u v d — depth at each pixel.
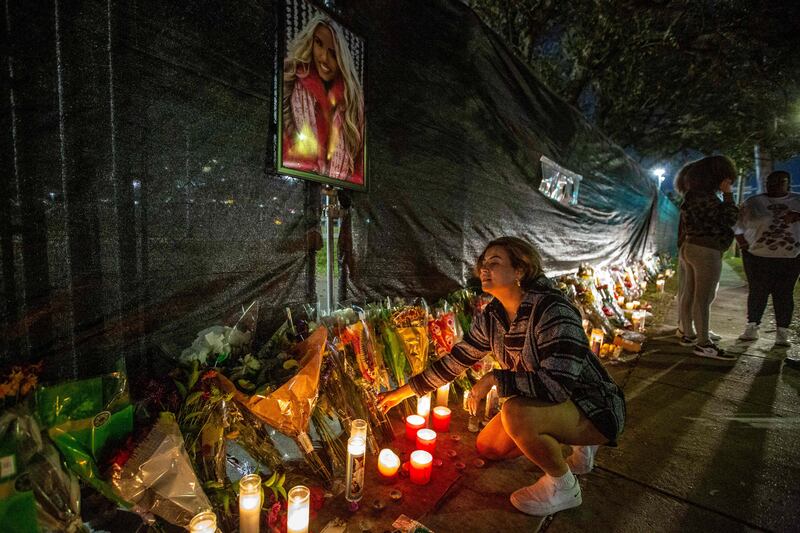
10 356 1.35
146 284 1.73
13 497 1.11
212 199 1.95
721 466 2.50
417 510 2.01
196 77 1.84
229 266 2.05
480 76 3.91
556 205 5.65
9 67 1.30
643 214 10.34
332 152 2.48
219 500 1.68
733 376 4.04
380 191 2.96
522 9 8.66
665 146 14.69
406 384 2.51
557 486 2.00
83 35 1.47
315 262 2.53
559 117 5.48
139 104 1.66
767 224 4.92
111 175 1.58
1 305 1.32
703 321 4.62
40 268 1.41
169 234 1.80
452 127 3.60
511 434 1.96
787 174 4.87
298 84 2.24
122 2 1.58
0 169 1.30
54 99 1.41
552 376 1.87
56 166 1.43
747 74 10.56
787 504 2.17
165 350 1.79
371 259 2.95
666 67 10.73
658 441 2.78
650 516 2.05
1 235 1.31
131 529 1.38
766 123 12.23
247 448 1.90
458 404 3.18
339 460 2.21
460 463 2.38
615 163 7.64
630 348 4.79
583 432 2.03
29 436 1.19
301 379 1.83
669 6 8.84
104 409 1.45
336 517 1.92
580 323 1.97
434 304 3.58
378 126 2.89
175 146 1.79
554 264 5.84
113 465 1.40
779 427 3.01
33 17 1.35
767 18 8.84
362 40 2.66
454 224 3.73
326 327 2.25
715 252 4.49
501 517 1.99
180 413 1.66
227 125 1.98
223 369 1.86
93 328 1.57
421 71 3.21
